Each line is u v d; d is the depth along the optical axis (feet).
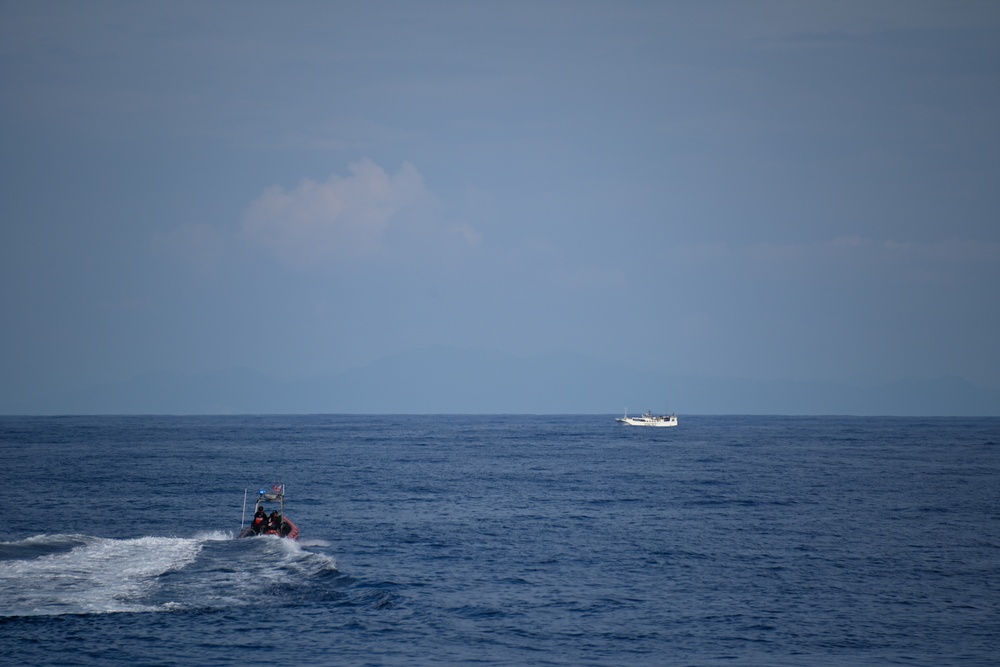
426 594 431.43
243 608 393.70
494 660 340.18
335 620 382.83
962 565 518.78
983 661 347.77
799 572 495.41
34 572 440.45
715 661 344.28
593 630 379.96
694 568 503.61
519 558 526.57
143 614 378.53
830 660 347.15
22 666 317.01
